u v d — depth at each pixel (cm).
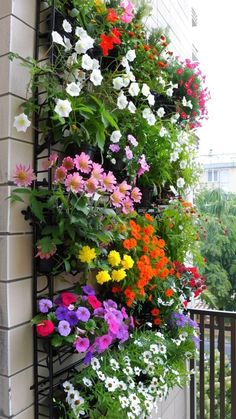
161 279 151
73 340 97
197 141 226
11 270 95
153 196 175
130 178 144
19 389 96
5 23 97
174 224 175
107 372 114
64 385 103
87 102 110
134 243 131
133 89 130
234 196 413
